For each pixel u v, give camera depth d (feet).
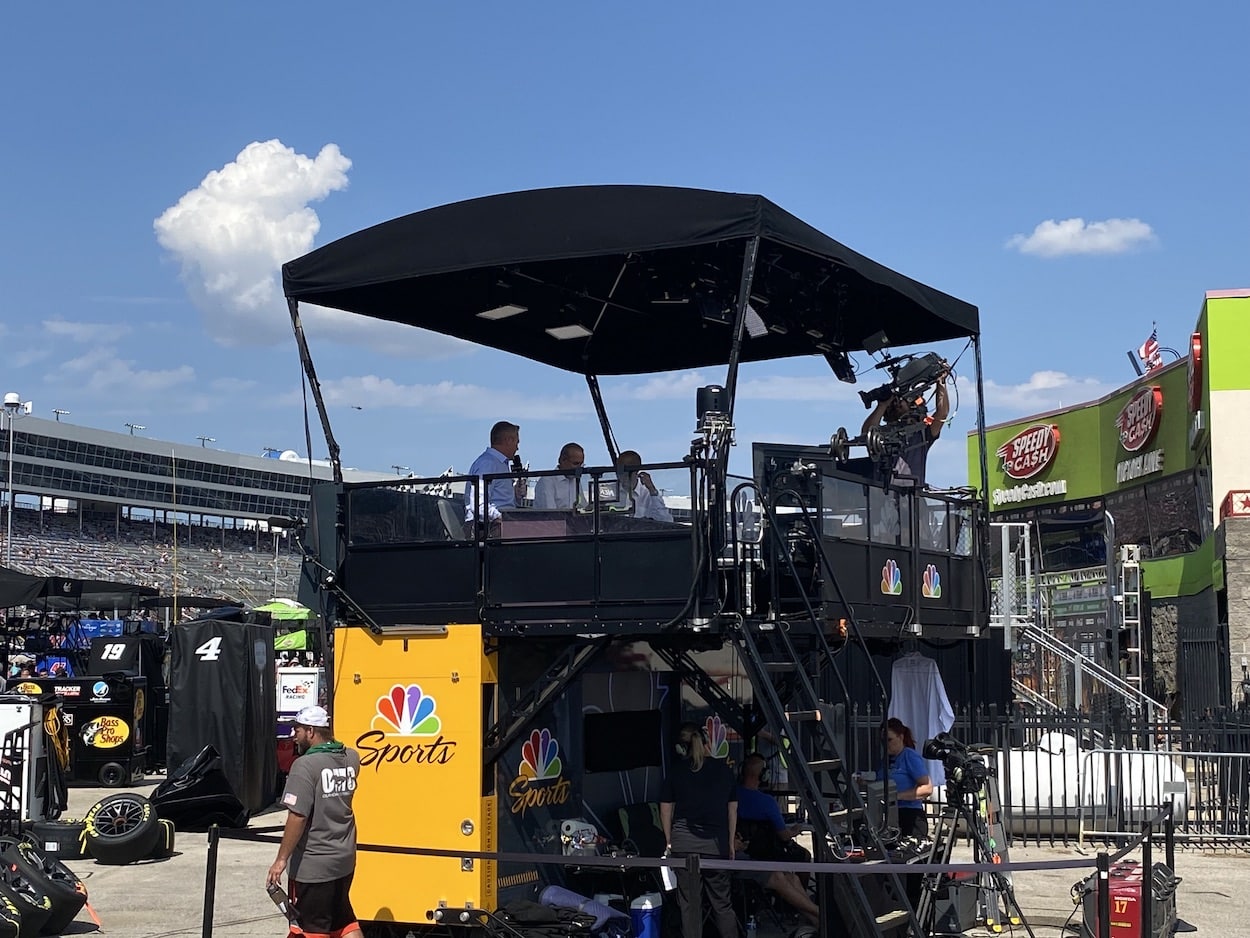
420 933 31.32
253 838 28.86
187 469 382.22
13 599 72.13
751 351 42.04
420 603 32.27
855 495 32.14
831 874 27.84
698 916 24.79
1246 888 42.22
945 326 39.83
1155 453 116.26
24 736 51.11
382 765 31.50
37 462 344.08
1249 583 87.51
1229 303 98.07
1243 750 53.57
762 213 28.71
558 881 33.71
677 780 30.86
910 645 40.60
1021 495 140.46
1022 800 50.80
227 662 58.18
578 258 30.42
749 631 29.50
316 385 33.47
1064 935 34.68
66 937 34.94
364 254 32.45
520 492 31.55
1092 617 98.73
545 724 33.65
